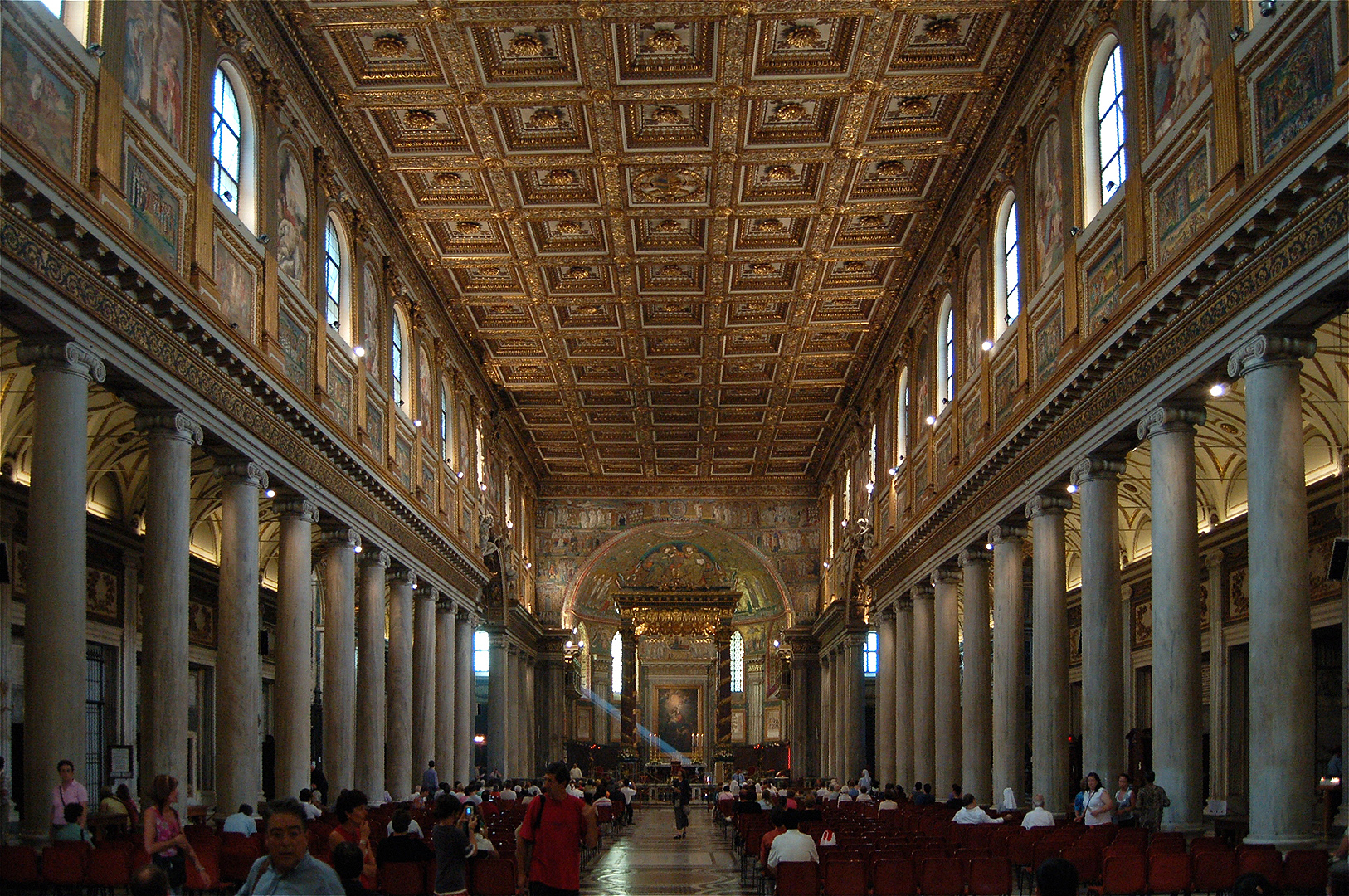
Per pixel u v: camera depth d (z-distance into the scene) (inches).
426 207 1322.6
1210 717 1323.8
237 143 918.4
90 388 995.3
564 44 1043.9
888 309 1630.2
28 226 602.5
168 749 761.6
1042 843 668.1
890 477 1668.3
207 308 791.1
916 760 1478.8
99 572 1185.4
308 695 1013.8
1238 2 667.4
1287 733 620.4
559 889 463.5
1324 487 1084.5
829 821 995.9
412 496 1368.1
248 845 643.5
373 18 983.0
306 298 1035.3
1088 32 900.0
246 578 887.1
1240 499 1278.3
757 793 1724.9
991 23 1003.3
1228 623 1293.1
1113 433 853.2
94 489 1188.5
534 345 1753.2
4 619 1002.7
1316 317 627.8
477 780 1518.2
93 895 607.8
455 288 1542.8
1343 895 422.0
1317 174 576.4
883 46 1031.6
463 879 482.6
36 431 642.2
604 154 1218.0
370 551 1269.7
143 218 725.9
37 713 629.9
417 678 1482.5
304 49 1019.3
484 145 1197.1
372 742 1239.5
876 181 1288.1
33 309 609.9
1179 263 709.9
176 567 770.2
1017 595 1132.5
